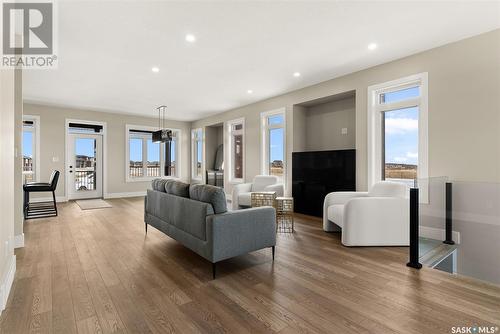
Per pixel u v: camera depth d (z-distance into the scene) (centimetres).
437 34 316
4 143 192
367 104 426
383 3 254
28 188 468
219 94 573
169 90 540
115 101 631
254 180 562
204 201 255
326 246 325
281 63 401
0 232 180
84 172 741
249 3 252
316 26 295
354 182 447
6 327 163
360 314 179
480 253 315
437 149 350
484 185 311
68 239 350
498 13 271
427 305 189
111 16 270
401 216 321
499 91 303
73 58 374
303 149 575
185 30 301
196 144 916
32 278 231
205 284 222
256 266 262
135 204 645
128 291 210
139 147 834
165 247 321
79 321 170
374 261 275
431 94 355
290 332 160
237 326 166
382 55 375
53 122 680
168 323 169
